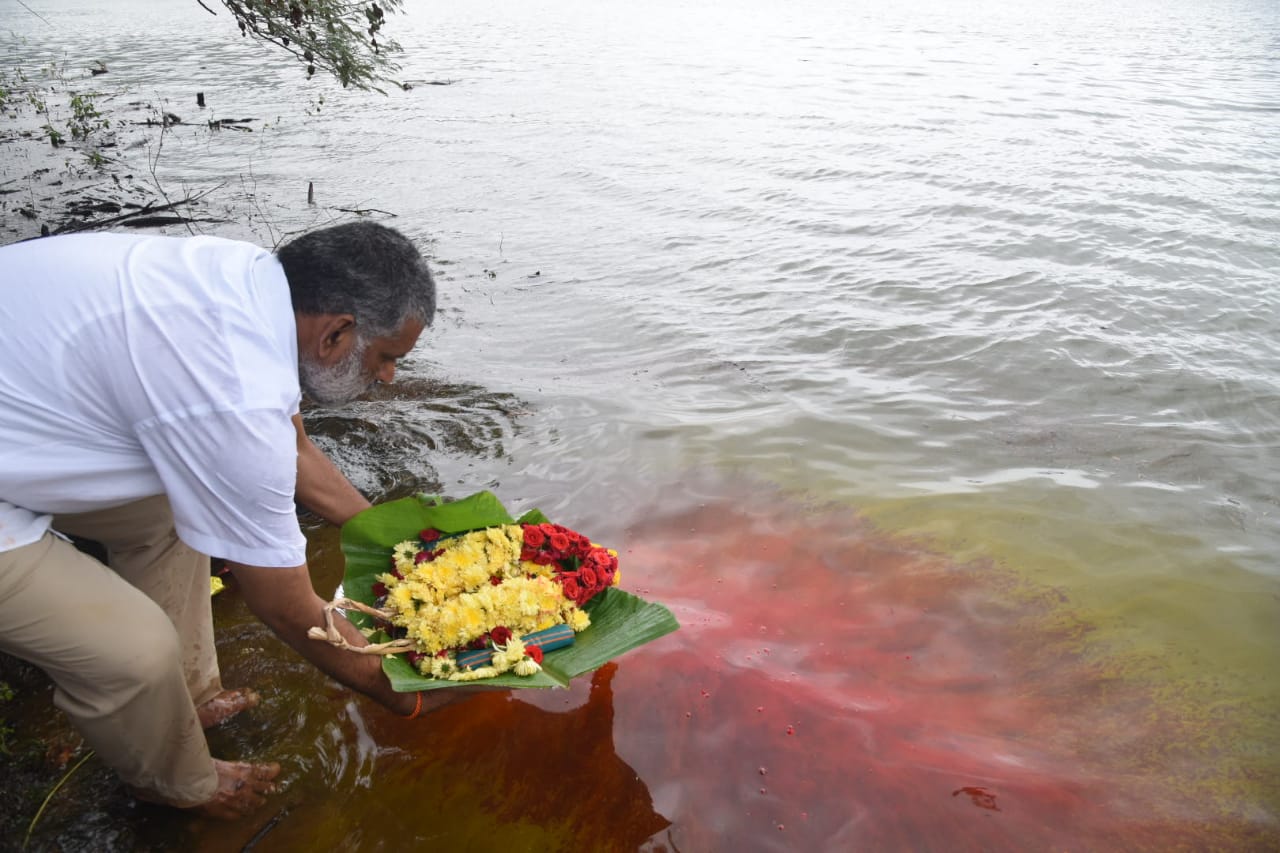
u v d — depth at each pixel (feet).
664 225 29.94
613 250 27.61
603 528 13.88
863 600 12.38
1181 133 41.60
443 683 8.43
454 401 17.81
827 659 11.27
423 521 9.82
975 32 87.61
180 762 8.43
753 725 10.21
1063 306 22.34
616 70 63.00
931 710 10.48
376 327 7.53
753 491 14.83
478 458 15.71
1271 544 13.44
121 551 9.01
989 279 24.16
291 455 7.27
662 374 19.15
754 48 74.84
